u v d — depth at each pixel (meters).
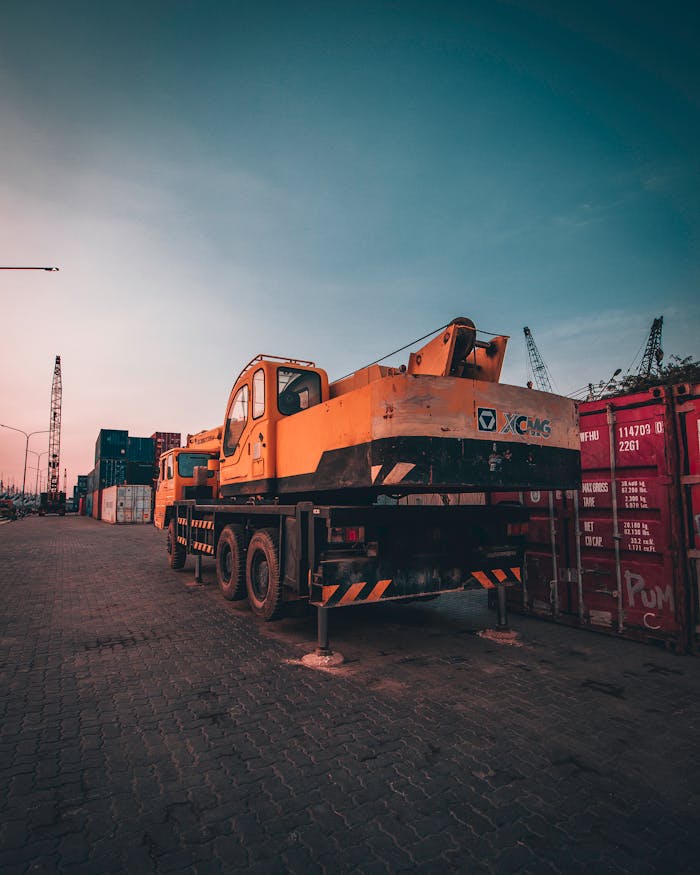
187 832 2.37
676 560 5.06
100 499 45.31
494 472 4.34
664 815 2.54
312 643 5.45
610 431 5.70
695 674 4.52
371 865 2.17
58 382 76.25
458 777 2.86
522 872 2.14
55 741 3.24
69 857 2.19
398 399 4.02
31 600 7.71
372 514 4.72
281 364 6.41
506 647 5.31
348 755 3.09
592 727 3.49
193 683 4.27
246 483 6.76
